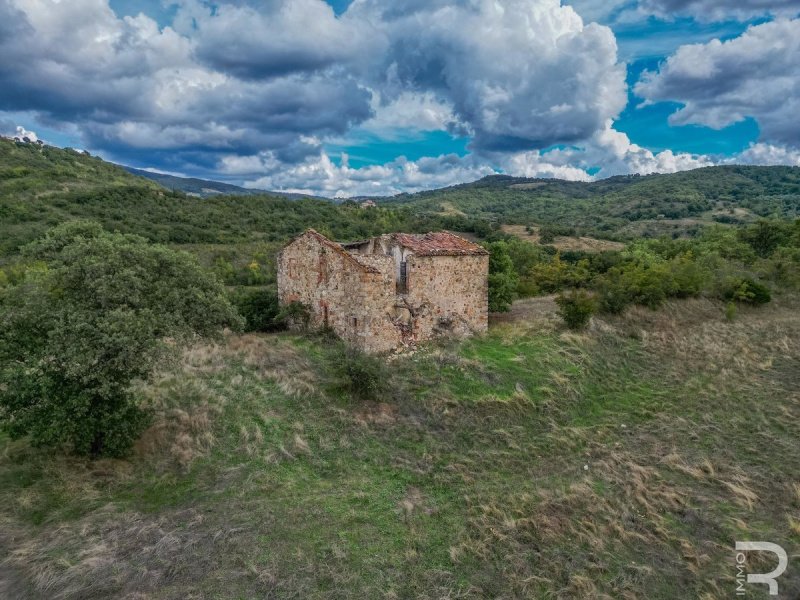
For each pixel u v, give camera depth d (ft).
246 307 88.33
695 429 56.65
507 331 83.92
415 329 76.23
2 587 30.68
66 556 33.06
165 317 42.16
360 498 41.42
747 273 129.80
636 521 39.78
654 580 33.53
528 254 180.24
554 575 33.27
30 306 40.22
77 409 39.42
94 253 42.57
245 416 53.47
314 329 81.56
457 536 36.94
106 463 43.80
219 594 30.14
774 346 83.30
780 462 49.47
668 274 110.11
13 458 44.11
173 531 36.01
